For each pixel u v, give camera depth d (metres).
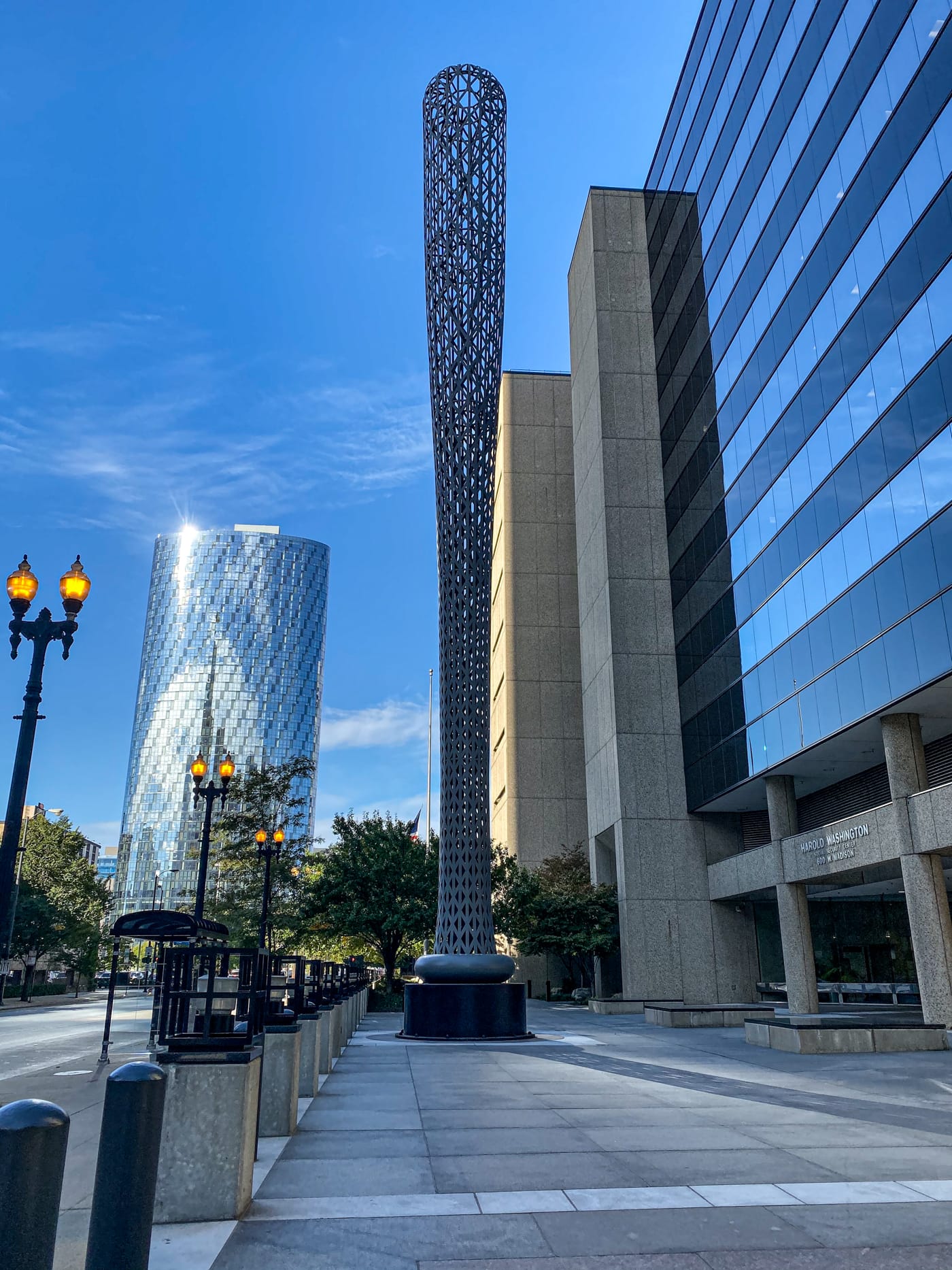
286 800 51.56
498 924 38.53
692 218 40.34
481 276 24.06
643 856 37.81
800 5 29.23
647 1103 10.62
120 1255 3.91
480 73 24.89
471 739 22.56
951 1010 20.50
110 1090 4.15
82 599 12.91
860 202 24.80
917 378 21.52
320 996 13.91
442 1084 12.36
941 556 20.16
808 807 34.75
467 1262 4.93
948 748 25.56
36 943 58.47
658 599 41.28
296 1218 5.78
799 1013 28.34
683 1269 4.80
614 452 43.38
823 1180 6.72
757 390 32.09
